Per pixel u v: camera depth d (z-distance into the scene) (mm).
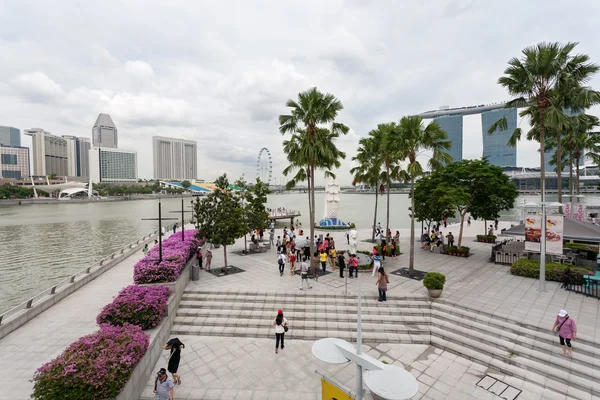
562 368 9617
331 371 10305
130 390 8281
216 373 10180
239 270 19969
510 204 23984
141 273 14258
